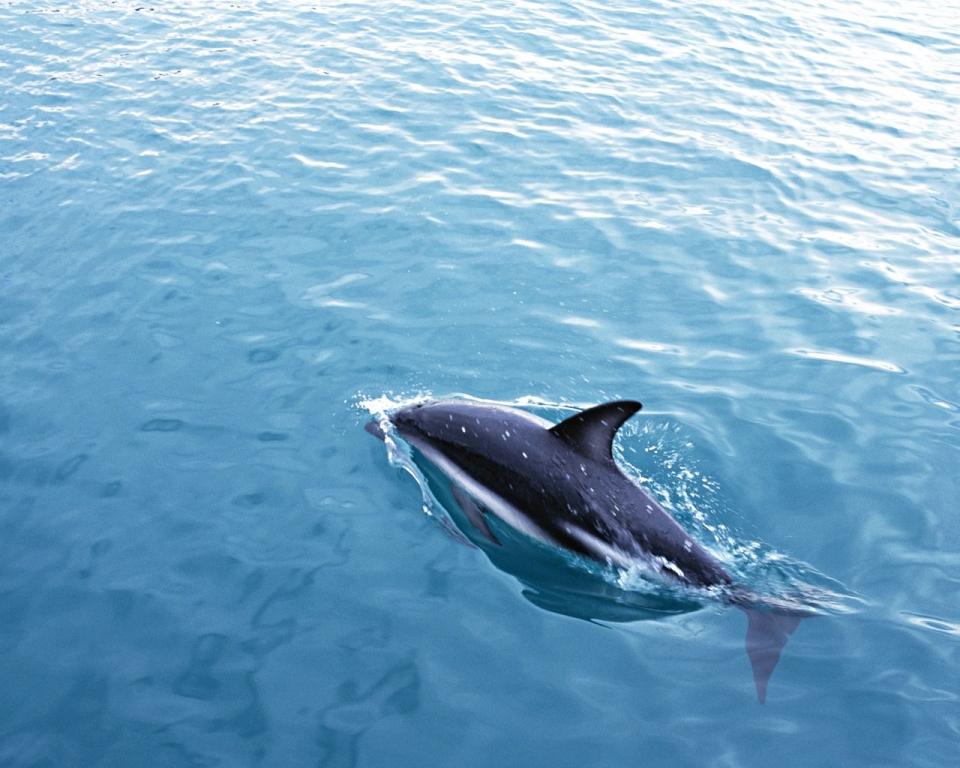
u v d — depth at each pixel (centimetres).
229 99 1595
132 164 1375
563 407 902
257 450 844
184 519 766
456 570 727
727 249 1191
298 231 1206
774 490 806
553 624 678
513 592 707
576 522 739
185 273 1115
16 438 854
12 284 1092
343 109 1559
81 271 1119
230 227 1215
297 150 1420
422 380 941
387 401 909
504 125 1511
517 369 960
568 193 1312
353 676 630
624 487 728
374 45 1847
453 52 1812
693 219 1258
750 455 847
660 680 631
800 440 867
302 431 869
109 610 680
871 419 898
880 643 654
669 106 1611
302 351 980
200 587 701
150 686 622
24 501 781
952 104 1680
